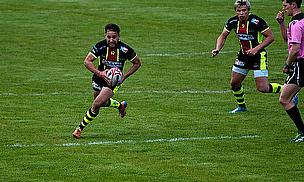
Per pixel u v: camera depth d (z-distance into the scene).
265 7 84.81
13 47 61.38
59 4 86.94
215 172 28.38
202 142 32.91
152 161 29.80
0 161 29.61
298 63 32.22
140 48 62.03
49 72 51.25
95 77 34.44
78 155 30.58
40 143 32.47
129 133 34.56
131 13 80.94
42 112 39.00
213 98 43.22
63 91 44.94
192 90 45.59
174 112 39.25
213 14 80.19
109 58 33.72
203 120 37.38
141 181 27.19
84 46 62.53
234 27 38.22
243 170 28.67
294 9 32.12
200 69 53.00
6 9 82.44
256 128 35.75
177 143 32.69
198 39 66.38
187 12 81.50
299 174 28.23
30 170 28.47
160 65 54.41
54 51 59.94
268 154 30.97
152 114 38.72
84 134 34.31
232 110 40.00
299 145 32.41
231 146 32.22
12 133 34.31
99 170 28.50
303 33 31.80
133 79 48.94
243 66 38.59
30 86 46.34
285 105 32.88
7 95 43.53
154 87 46.44
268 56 58.78
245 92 45.12
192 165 29.28
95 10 82.75
